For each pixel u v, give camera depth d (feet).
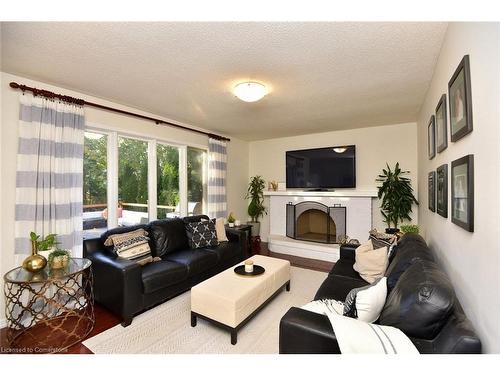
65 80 7.98
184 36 5.61
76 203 8.58
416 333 3.61
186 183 13.82
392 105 10.35
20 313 6.89
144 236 9.53
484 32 3.30
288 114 11.68
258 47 6.05
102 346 6.26
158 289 8.16
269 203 17.83
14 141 7.45
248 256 14.30
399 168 13.26
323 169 15.05
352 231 14.21
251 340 6.50
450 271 5.23
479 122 3.48
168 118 12.38
